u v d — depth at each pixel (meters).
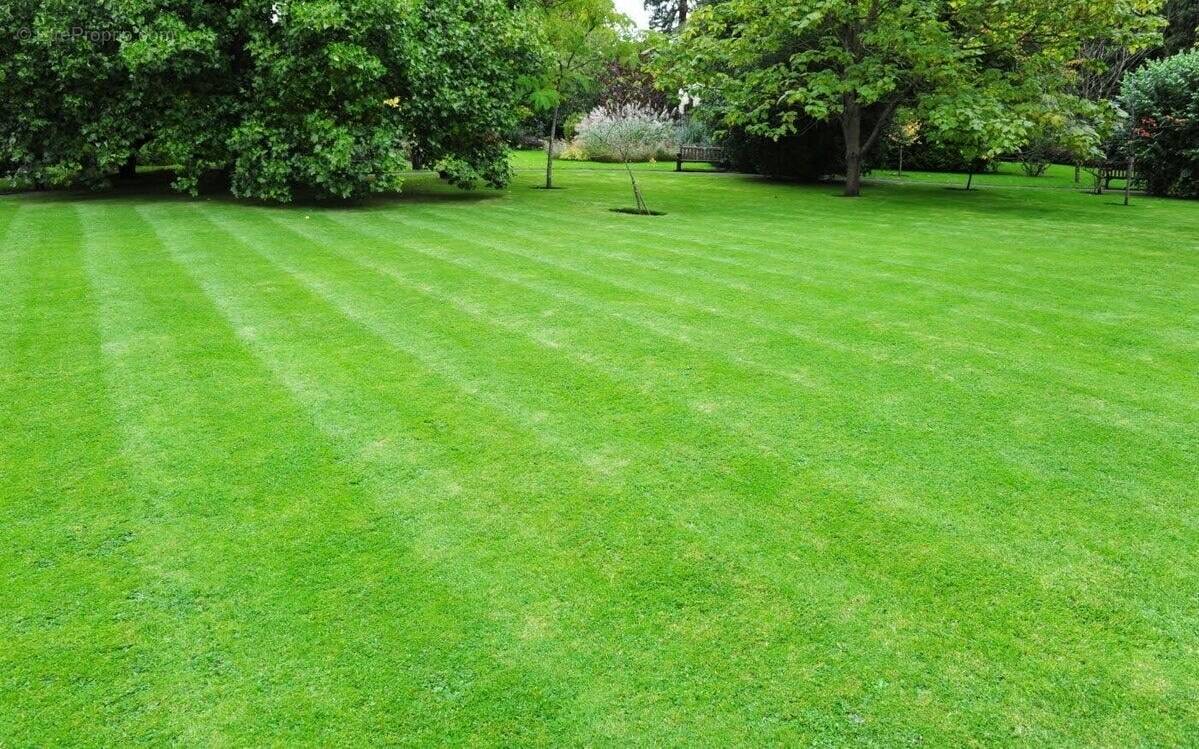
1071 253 8.58
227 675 2.20
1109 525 2.97
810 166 20.52
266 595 2.54
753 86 17.03
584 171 22.55
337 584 2.60
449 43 12.84
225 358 4.69
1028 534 2.91
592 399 4.12
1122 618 2.46
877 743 1.99
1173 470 3.39
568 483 3.26
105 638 2.34
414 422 3.83
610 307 5.89
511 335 5.17
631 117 29.78
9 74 11.93
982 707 2.11
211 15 11.95
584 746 1.97
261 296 6.09
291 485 3.23
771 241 9.20
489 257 7.80
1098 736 2.01
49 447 3.54
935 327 5.45
